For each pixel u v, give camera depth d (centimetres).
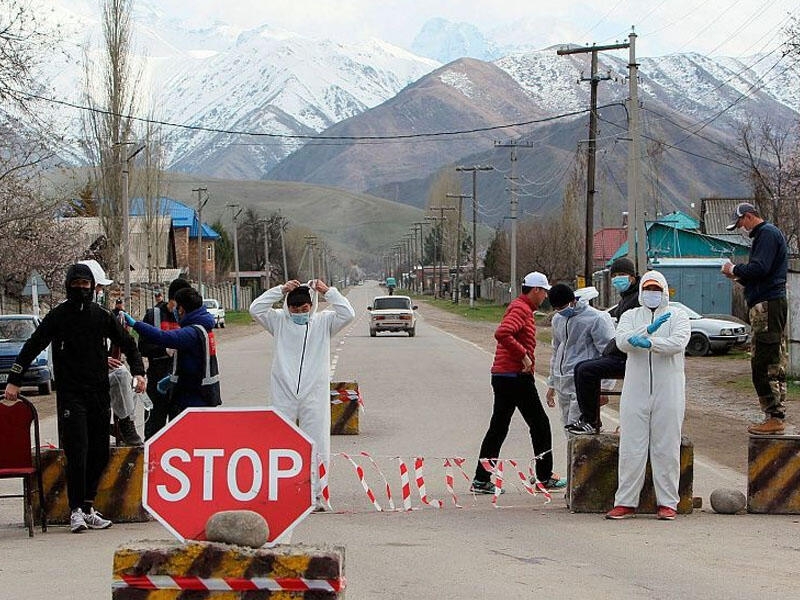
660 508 1222
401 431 1994
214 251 13275
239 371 3494
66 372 1169
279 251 16375
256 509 636
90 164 6412
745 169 5744
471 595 852
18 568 984
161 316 1516
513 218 7562
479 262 17962
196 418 641
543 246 9212
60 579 930
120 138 6425
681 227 7338
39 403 2783
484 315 9000
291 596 596
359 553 1026
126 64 6500
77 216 6694
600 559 998
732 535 1120
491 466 1376
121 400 1351
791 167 4534
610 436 1274
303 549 606
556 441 1870
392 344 5028
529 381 1400
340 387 1942
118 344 1223
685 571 946
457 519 1222
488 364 3741
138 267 8988
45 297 5197
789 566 969
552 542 1083
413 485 1464
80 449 1169
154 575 596
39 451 1173
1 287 4794
